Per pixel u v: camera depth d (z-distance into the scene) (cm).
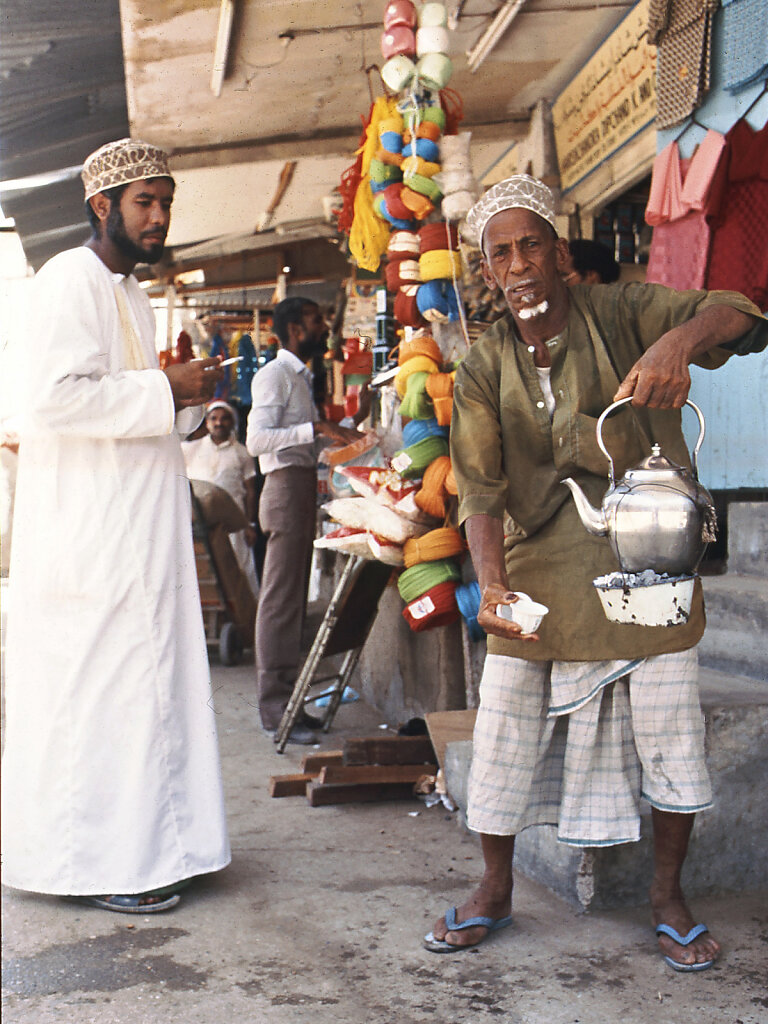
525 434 223
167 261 785
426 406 341
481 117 696
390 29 343
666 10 446
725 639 325
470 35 545
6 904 260
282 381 442
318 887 268
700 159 425
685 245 443
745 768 261
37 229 312
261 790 362
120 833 256
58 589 255
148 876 255
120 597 256
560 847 251
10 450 257
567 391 217
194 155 432
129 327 264
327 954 227
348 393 579
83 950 231
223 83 362
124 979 215
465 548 336
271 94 383
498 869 231
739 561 369
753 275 418
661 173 450
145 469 261
